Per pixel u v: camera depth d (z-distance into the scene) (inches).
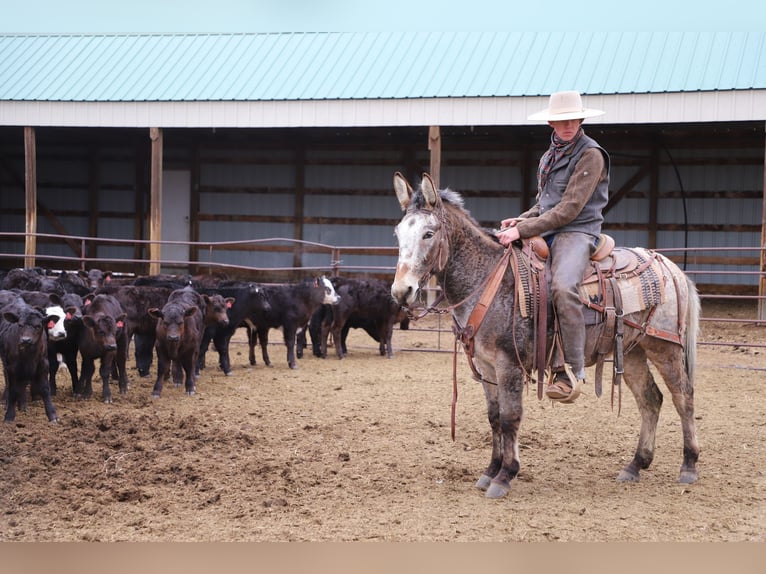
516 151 889.5
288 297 490.0
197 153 981.8
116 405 371.2
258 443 300.7
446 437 315.0
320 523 213.9
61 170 1019.3
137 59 866.1
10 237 1032.8
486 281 233.6
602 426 333.4
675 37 764.6
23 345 317.4
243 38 912.3
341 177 948.0
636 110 668.7
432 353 562.9
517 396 234.5
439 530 208.7
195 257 989.2
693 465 256.5
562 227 239.5
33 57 876.6
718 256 833.5
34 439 298.7
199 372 469.4
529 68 750.5
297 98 744.3
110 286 439.8
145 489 242.2
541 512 224.7
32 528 209.0
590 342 237.5
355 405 376.5
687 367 255.9
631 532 208.4
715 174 832.3
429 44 833.5
